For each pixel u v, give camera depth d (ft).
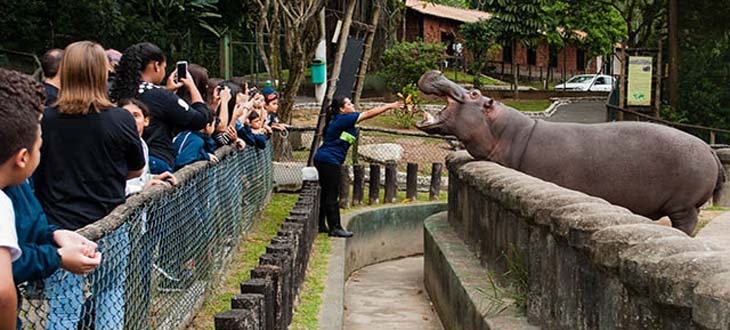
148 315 14.75
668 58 61.52
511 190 18.29
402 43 88.43
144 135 18.97
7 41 52.49
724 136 59.21
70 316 10.95
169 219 16.16
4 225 8.35
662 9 82.17
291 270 19.20
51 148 13.88
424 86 25.27
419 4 127.54
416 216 37.63
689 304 9.58
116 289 12.46
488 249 22.21
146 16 66.90
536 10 108.88
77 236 9.70
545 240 16.11
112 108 14.37
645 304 11.05
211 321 18.57
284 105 43.45
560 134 23.68
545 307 16.08
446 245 25.86
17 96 8.73
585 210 13.85
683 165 22.21
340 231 30.94
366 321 26.09
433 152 49.11
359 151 46.11
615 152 22.82
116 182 14.20
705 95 60.13
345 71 43.14
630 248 11.39
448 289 23.62
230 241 24.31
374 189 37.91
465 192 26.27
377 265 35.37
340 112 31.14
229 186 24.08
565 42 131.03
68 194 13.76
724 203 31.65
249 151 29.04
